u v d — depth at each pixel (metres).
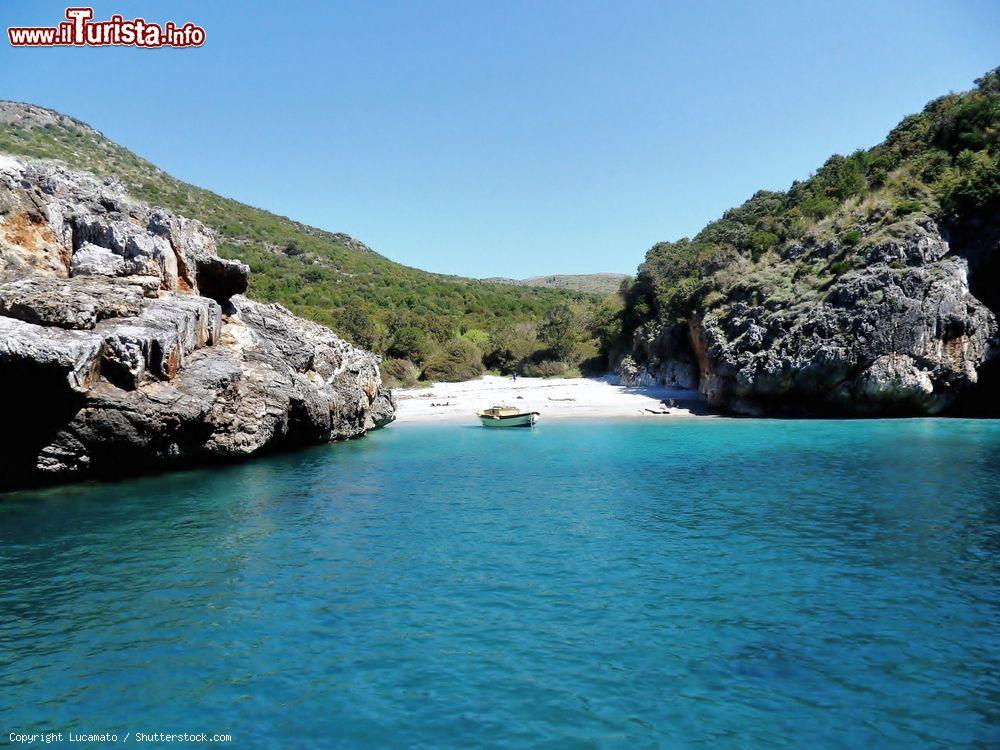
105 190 32.06
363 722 9.20
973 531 17.48
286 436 34.72
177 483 25.45
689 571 15.03
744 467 28.42
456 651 11.26
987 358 45.38
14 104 131.88
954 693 9.72
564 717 9.23
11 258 23.50
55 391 21.45
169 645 11.59
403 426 48.25
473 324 96.19
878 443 34.00
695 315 58.59
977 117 55.88
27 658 11.12
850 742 8.59
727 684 10.06
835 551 16.20
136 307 25.30
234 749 8.64
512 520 19.94
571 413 53.28
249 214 138.12
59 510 20.92
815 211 63.50
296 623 12.47
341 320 79.31
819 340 46.97
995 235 46.78
